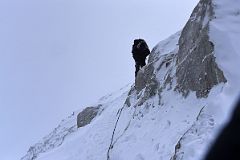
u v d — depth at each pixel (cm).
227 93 1145
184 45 1480
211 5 1370
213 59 1251
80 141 1802
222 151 144
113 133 1645
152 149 1306
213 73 1247
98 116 2098
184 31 1495
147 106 1533
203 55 1308
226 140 145
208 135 1045
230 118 147
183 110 1334
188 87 1372
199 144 1030
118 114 1753
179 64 1462
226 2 1365
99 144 1669
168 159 1215
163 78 1572
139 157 1323
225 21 1314
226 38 1266
